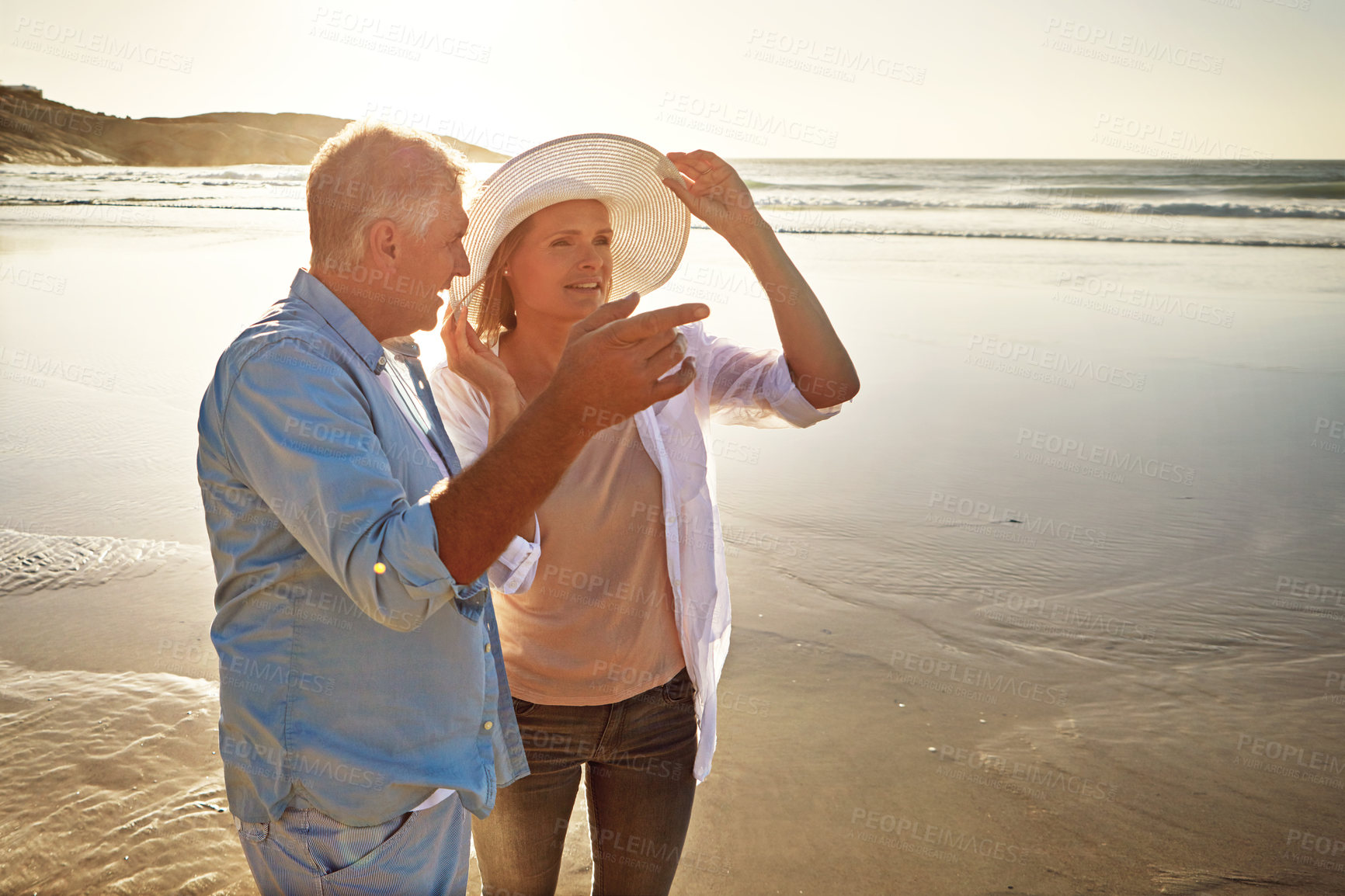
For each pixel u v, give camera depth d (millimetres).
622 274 2471
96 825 2715
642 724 2107
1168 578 4531
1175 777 3010
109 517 5133
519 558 1708
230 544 1467
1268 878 2537
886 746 3199
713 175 2213
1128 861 2621
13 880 2512
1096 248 18203
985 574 4613
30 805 2797
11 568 4453
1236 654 3809
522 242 2100
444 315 1979
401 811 1528
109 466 5984
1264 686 3562
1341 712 3375
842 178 35344
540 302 2139
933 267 15914
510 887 2174
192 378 8156
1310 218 21641
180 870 2549
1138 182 27938
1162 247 17953
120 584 4328
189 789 2885
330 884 1510
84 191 28781
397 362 1736
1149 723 3330
